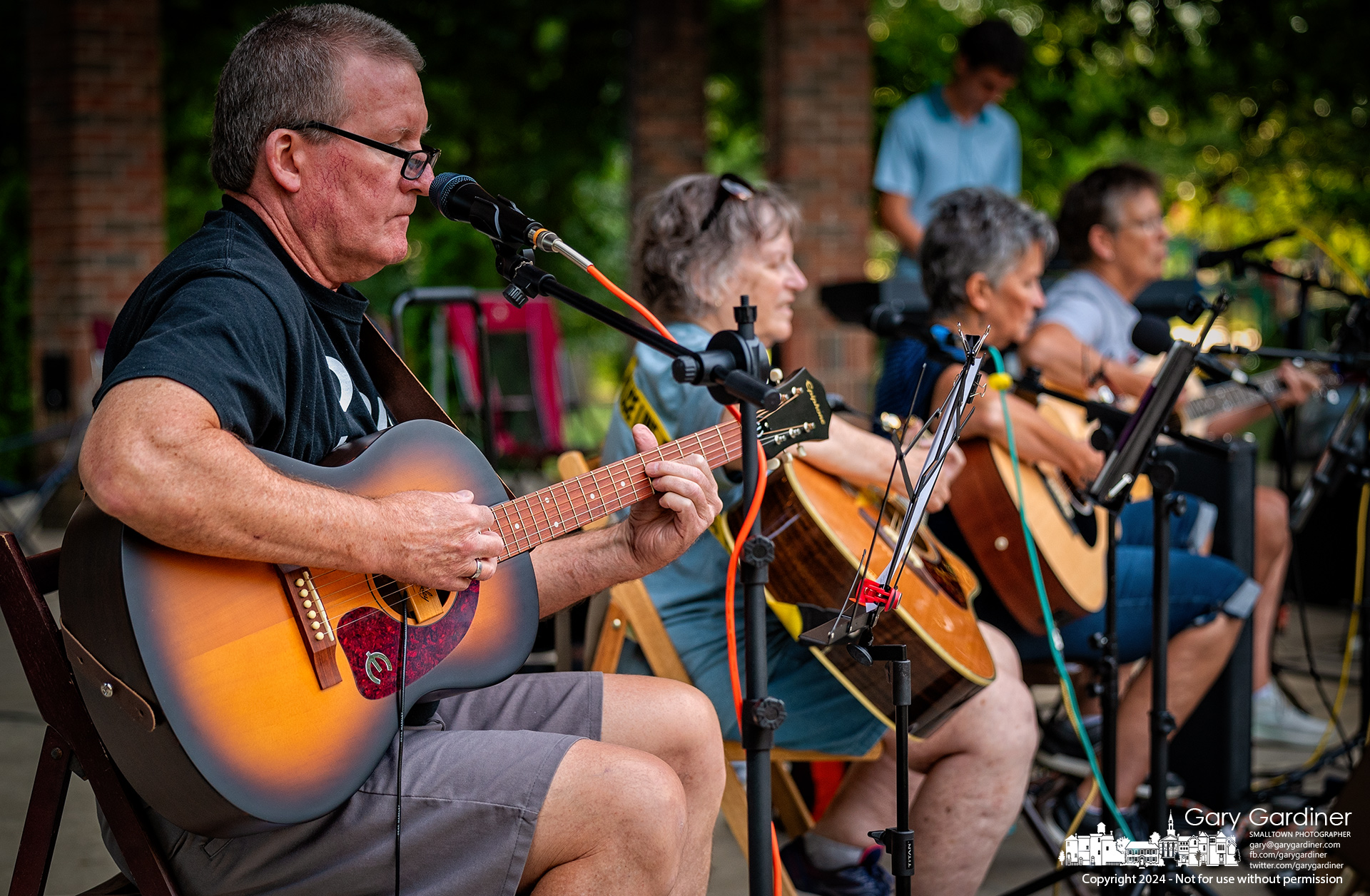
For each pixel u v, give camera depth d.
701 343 2.54
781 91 7.28
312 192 1.86
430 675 1.87
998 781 2.49
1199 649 3.10
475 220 1.84
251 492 1.60
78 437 6.84
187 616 1.62
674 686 2.07
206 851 1.77
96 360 7.26
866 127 7.33
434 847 1.75
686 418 2.38
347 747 1.74
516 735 1.82
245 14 9.58
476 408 7.12
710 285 2.57
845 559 2.33
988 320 3.10
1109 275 3.87
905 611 2.29
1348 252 11.52
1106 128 9.88
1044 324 3.69
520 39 10.33
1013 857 3.27
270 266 1.80
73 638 1.65
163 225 7.68
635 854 1.74
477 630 1.93
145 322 1.75
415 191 1.91
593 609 2.65
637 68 8.74
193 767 1.61
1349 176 10.59
